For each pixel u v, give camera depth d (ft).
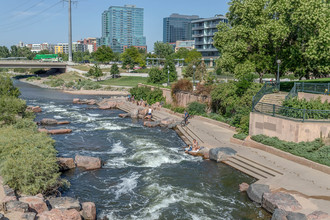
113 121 134.31
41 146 64.75
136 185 63.62
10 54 623.36
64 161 71.51
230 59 120.16
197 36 395.75
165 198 57.26
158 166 74.64
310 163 65.10
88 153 85.40
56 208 46.80
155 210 52.85
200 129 107.34
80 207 50.01
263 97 96.22
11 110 100.63
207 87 132.46
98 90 267.39
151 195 58.75
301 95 90.22
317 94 85.20
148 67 407.85
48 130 108.99
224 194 58.59
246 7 114.32
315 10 91.50
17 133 71.82
